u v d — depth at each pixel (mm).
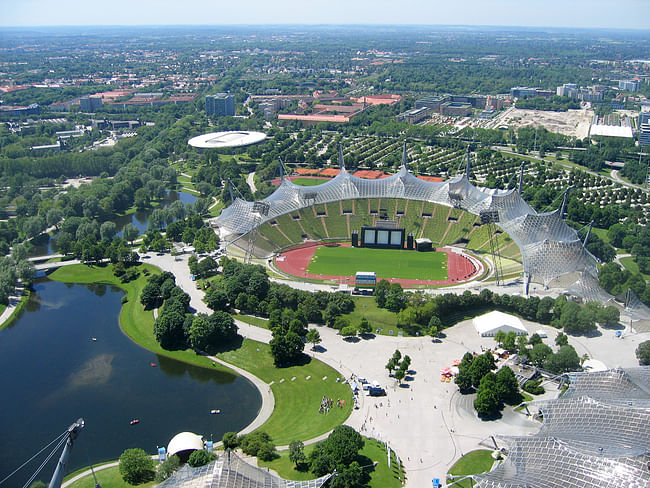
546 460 174500
